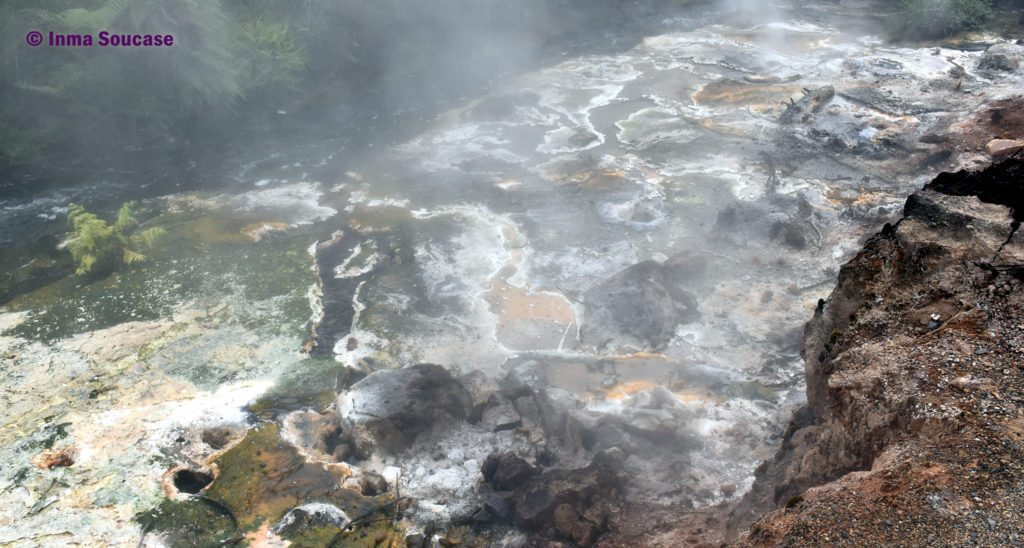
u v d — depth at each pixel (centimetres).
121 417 920
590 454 840
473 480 822
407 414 878
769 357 1001
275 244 1291
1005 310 564
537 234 1305
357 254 1264
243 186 1495
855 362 581
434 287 1177
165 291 1165
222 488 818
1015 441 462
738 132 1655
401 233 1319
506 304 1138
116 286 1179
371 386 918
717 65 2078
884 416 524
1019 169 668
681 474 808
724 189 1424
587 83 1986
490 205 1400
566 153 1598
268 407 938
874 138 1551
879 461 487
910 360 548
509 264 1230
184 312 1116
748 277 1172
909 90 1772
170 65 1583
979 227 636
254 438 887
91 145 1577
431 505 795
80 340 1057
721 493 780
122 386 972
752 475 806
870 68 1934
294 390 971
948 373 525
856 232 1258
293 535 760
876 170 1451
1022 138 1415
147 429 902
